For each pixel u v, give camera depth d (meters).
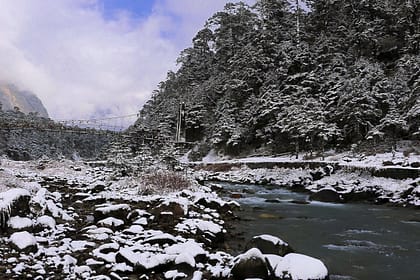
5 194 8.17
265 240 7.63
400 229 11.69
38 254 6.49
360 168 22.14
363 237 10.53
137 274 6.07
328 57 40.38
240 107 46.53
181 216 10.58
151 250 7.25
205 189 18.77
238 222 12.41
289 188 24.17
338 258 8.39
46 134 83.69
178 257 6.42
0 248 6.50
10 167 30.42
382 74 32.34
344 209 15.73
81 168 33.44
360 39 41.47
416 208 15.80
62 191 16.55
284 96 37.62
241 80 46.94
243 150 43.41
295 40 47.62
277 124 35.06
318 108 30.42
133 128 54.94
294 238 10.34
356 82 30.14
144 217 9.95
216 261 7.03
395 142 25.69
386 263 8.03
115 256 6.58
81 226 9.34
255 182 28.09
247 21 65.44
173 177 18.88
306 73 38.94
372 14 45.53
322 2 51.53
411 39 38.34
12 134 71.19
